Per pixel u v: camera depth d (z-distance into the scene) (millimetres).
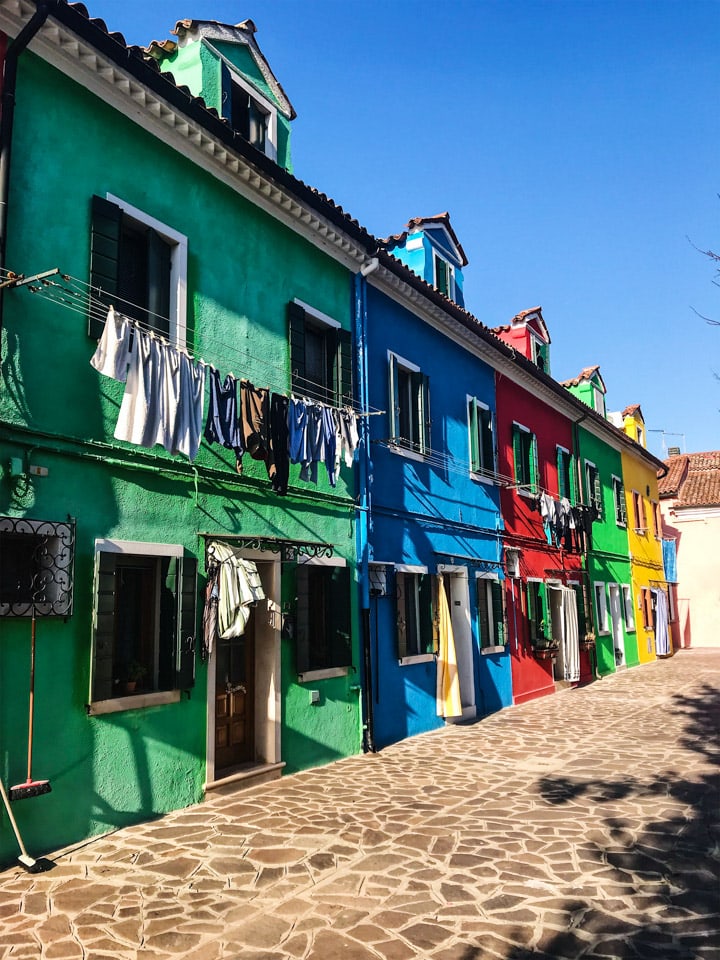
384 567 10375
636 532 24297
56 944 4121
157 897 4762
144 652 6777
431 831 6129
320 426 8234
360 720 9516
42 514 5754
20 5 5750
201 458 7383
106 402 6414
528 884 5000
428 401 11938
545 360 18891
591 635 18062
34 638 5441
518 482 15219
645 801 7098
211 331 7750
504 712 13094
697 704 13820
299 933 4270
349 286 10344
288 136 10016
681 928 4348
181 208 7523
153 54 9000
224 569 7109
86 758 5910
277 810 6727
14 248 5805
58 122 6301
